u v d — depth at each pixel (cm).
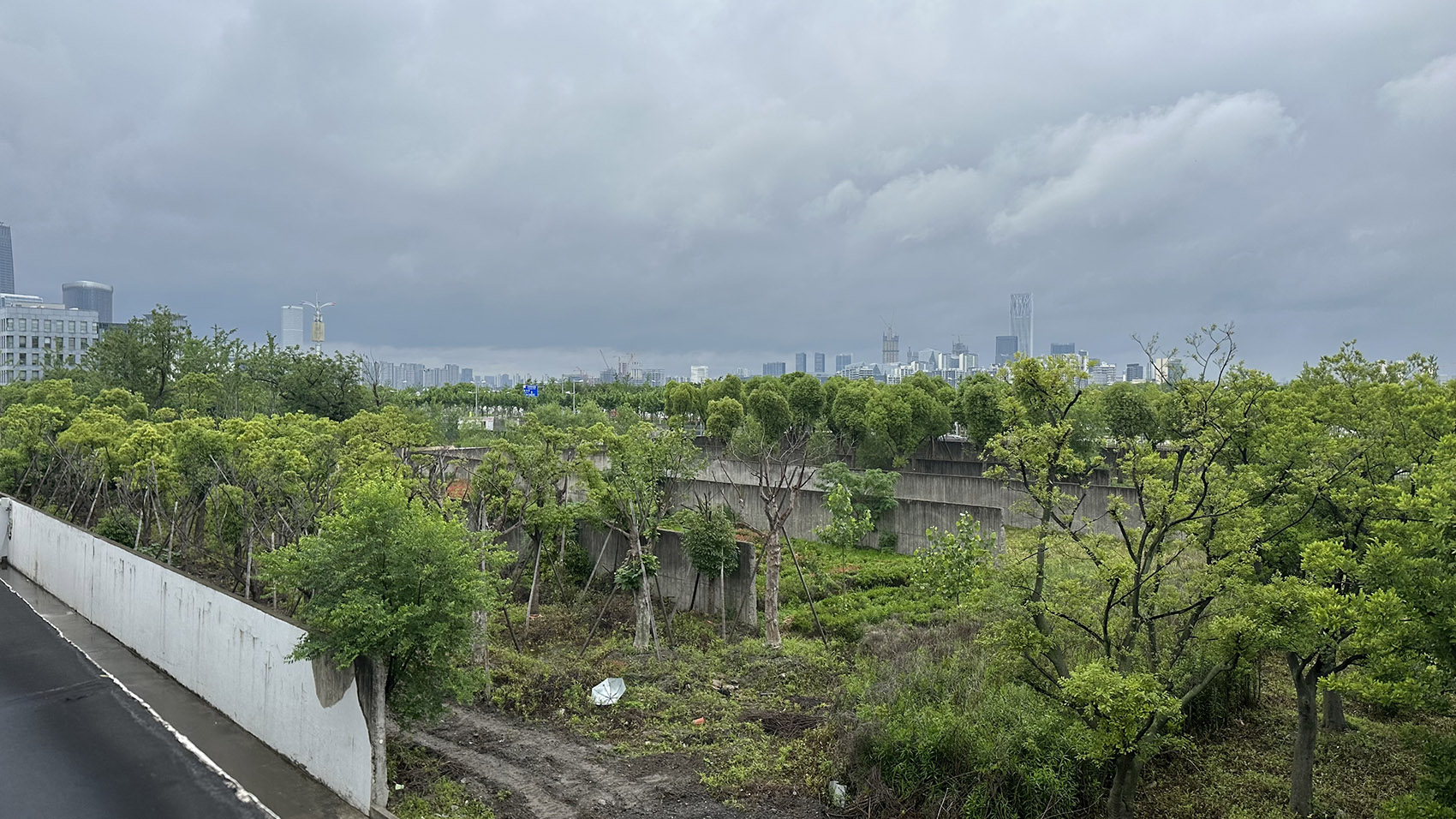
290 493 2117
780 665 1964
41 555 2761
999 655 1396
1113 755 1166
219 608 1681
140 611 2030
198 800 1280
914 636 2045
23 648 2050
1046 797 1266
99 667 1919
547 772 1425
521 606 2523
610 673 1900
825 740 1512
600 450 2556
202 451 2300
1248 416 1491
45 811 1233
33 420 3303
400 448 2762
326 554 1295
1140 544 1214
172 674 1870
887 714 1398
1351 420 1644
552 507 2270
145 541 2770
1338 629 1062
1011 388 1398
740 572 2416
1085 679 1091
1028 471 1354
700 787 1369
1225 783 1416
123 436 2748
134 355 4909
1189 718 1589
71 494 3284
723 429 4609
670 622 2252
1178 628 1359
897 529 3234
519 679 1848
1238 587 1178
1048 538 1266
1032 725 1304
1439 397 1512
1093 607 1259
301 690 1426
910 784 1305
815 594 2600
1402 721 1659
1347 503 1383
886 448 4272
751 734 1586
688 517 2434
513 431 3375
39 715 1612
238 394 4681
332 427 2542
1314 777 1426
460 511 2094
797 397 4922
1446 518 930
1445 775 957
